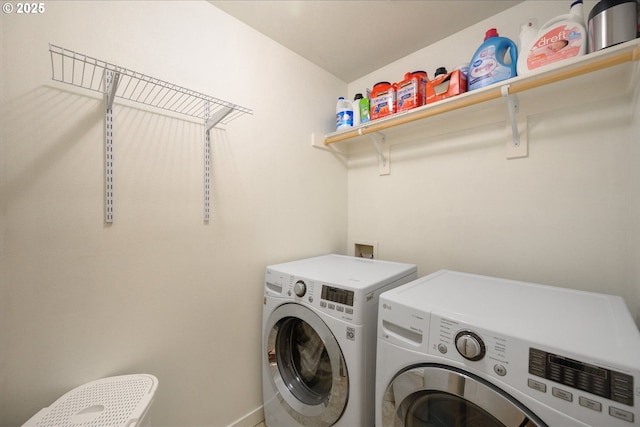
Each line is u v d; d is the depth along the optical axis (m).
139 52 1.09
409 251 1.77
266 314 1.40
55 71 0.90
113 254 1.03
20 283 0.85
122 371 1.05
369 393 1.07
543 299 0.90
